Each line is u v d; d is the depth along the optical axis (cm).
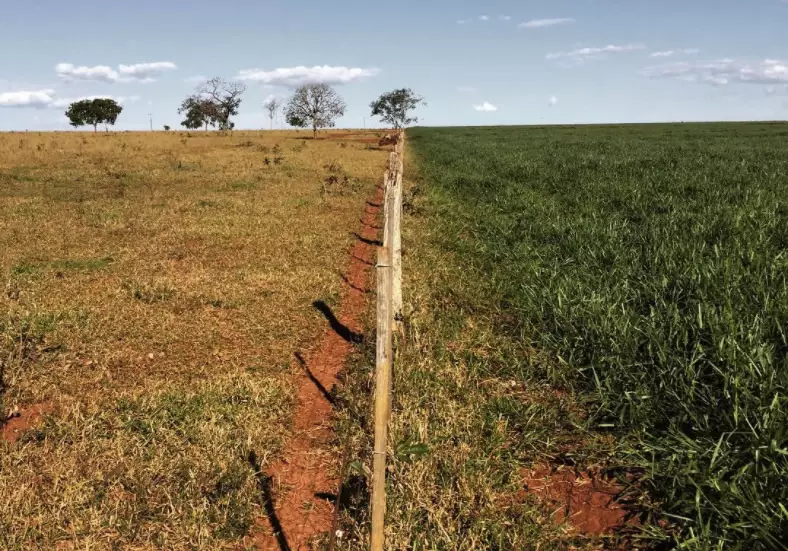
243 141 4728
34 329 655
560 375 542
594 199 1352
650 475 400
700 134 5612
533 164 2258
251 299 788
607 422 475
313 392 551
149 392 531
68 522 369
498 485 404
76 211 1400
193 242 1116
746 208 1048
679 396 464
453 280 849
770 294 600
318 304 779
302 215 1396
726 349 473
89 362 594
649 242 901
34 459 429
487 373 567
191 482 400
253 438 456
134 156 2891
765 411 395
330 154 3375
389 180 622
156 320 706
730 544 334
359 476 410
